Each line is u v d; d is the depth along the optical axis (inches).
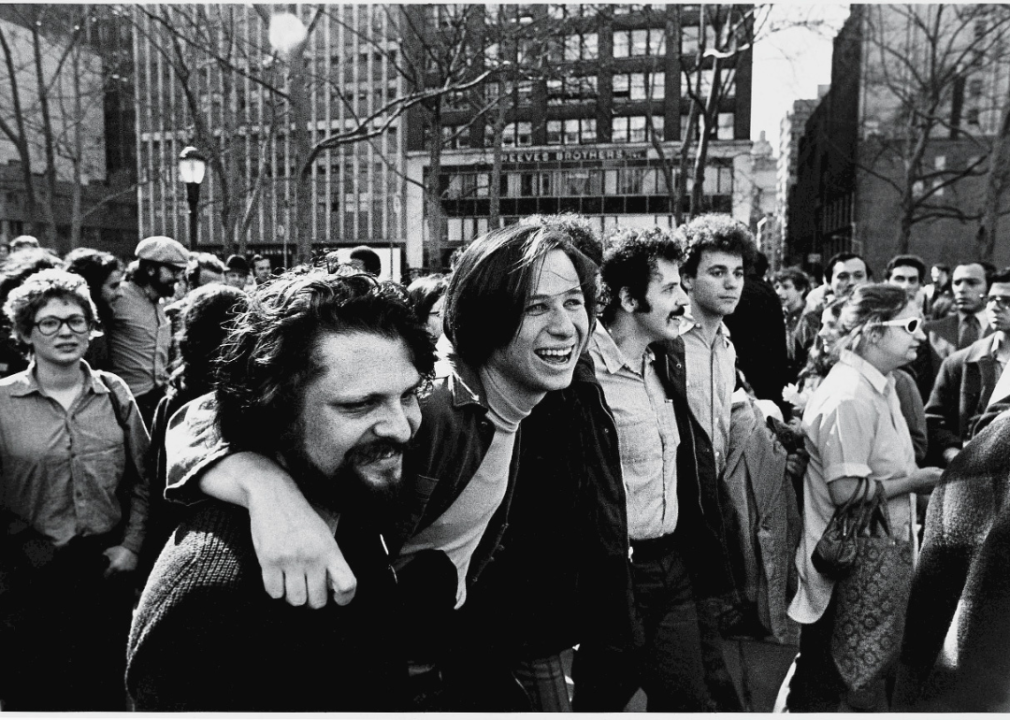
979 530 46.8
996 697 39.3
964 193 1221.7
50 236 859.4
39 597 108.8
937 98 842.2
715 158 1299.2
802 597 116.4
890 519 115.3
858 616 111.1
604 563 86.7
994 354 167.8
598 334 102.3
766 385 177.9
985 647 39.9
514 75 590.6
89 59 1144.8
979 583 41.2
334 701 39.9
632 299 100.4
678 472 107.1
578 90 959.6
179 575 38.7
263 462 42.6
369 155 1846.7
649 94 662.5
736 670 143.6
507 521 77.9
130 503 116.3
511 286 66.4
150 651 37.3
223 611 37.4
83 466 111.7
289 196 1628.9
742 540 121.9
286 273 46.8
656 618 103.3
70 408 112.4
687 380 117.9
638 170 1470.2
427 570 69.2
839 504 111.7
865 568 110.7
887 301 112.6
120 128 1828.2
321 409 41.3
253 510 39.7
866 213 1278.3
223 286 102.1
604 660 103.4
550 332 68.2
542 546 81.0
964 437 170.1
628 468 101.7
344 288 42.7
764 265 195.5
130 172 1894.7
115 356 194.9
